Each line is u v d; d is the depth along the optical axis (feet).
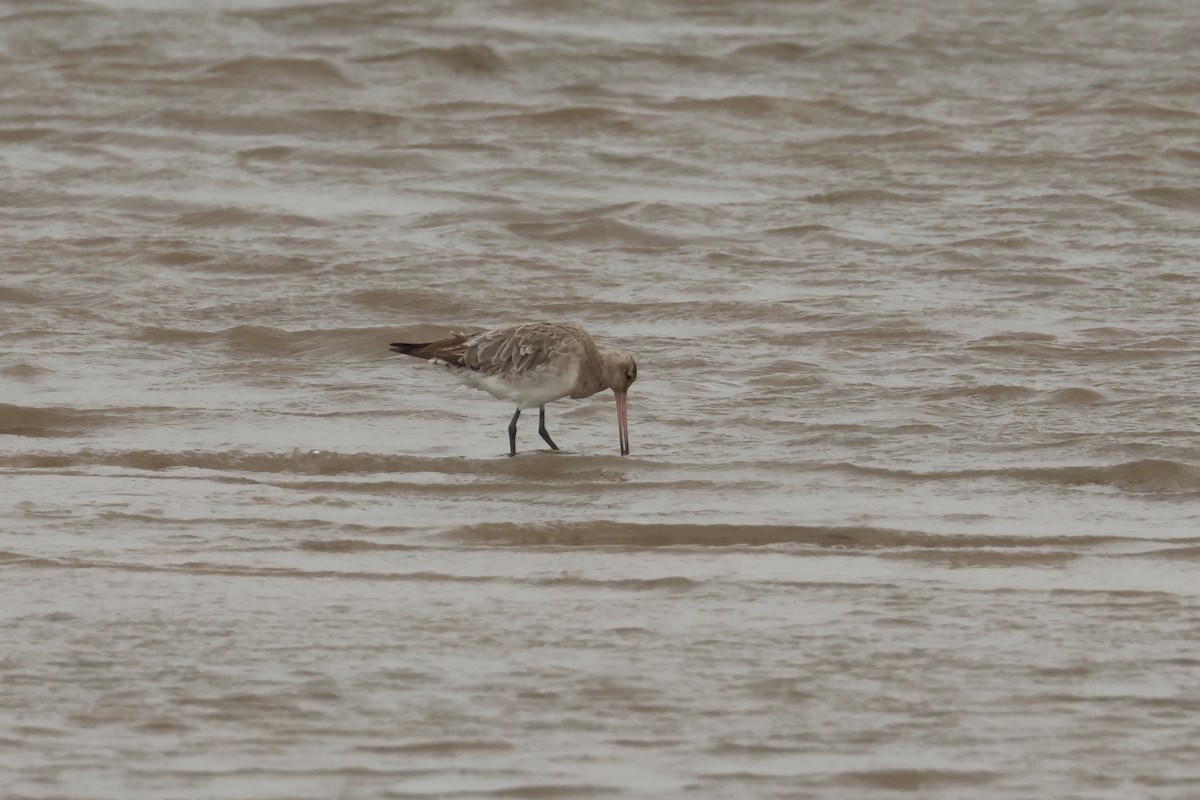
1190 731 29.63
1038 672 32.53
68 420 55.06
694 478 49.11
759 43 128.16
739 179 94.53
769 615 36.04
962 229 82.48
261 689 31.24
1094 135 102.99
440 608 36.27
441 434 54.49
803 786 27.53
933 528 43.47
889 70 124.77
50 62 122.62
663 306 69.97
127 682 31.50
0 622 34.71
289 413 56.29
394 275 74.84
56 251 77.92
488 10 140.77
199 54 127.24
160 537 41.83
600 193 91.66
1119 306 69.15
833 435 53.26
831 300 69.77
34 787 27.02
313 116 107.65
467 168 96.37
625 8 142.00
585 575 39.09
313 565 39.75
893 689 31.60
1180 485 47.78
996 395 57.00
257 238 81.25
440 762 28.22
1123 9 143.23
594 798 27.02
